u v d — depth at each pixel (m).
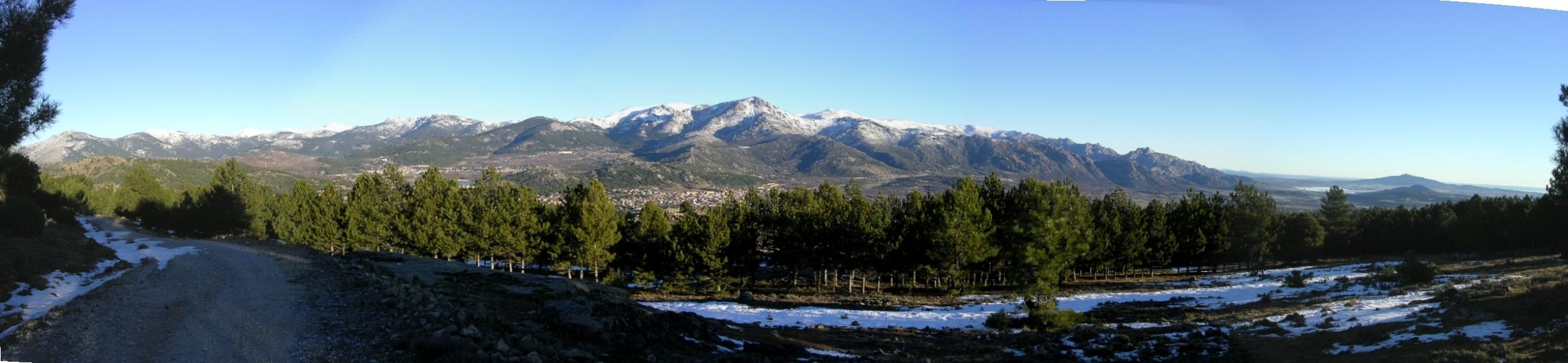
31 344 14.54
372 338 15.94
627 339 19.45
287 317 18.47
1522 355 14.88
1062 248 34.28
